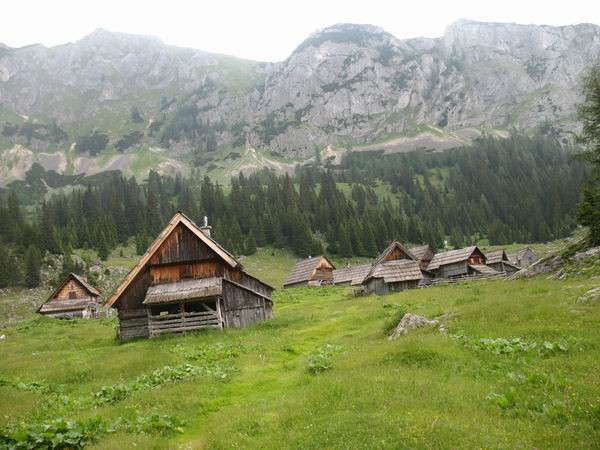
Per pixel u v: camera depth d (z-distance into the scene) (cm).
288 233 14762
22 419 1490
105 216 14938
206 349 2661
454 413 1123
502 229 16688
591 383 1210
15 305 8869
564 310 1972
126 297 3738
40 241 11644
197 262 3778
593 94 4581
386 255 6825
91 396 1775
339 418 1160
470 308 2405
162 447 1166
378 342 2228
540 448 910
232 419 1330
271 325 3559
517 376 1341
